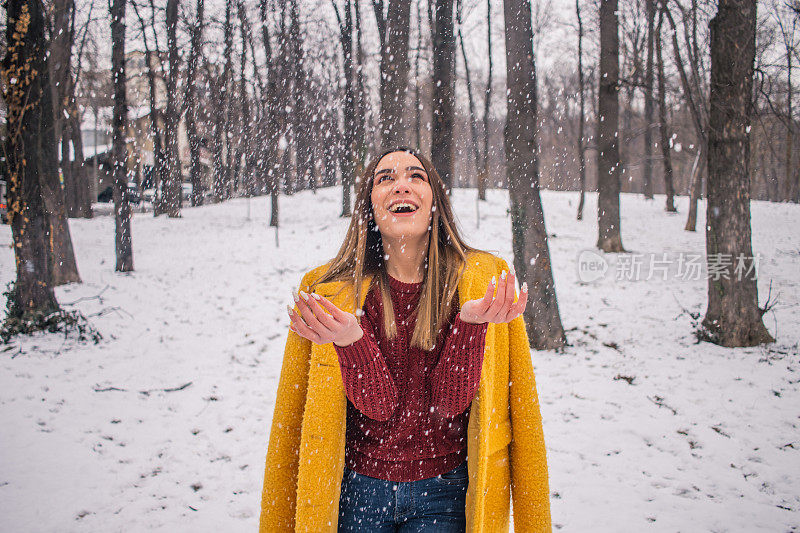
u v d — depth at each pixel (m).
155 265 15.09
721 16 7.50
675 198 34.31
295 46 25.72
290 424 1.43
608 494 3.93
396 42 6.96
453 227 1.44
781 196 42.34
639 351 7.57
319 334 1.10
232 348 7.75
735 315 7.70
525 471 1.44
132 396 5.82
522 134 7.50
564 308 10.57
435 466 1.33
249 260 15.80
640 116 30.52
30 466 4.28
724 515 3.63
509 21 7.34
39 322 8.05
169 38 23.78
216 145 33.22
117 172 13.94
